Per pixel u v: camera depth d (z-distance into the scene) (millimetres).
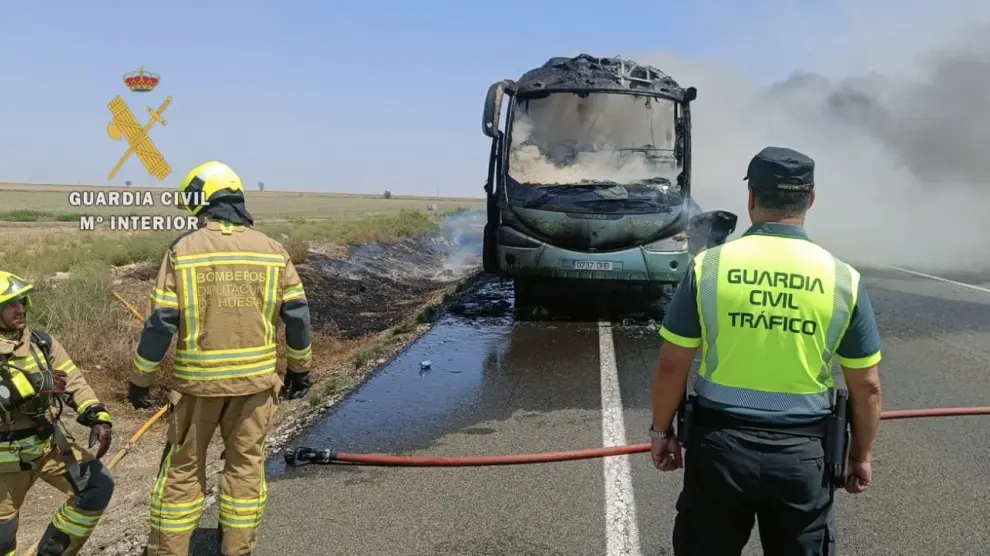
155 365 3318
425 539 3879
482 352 8492
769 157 2455
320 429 5777
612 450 4777
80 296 9641
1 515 3340
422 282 18516
